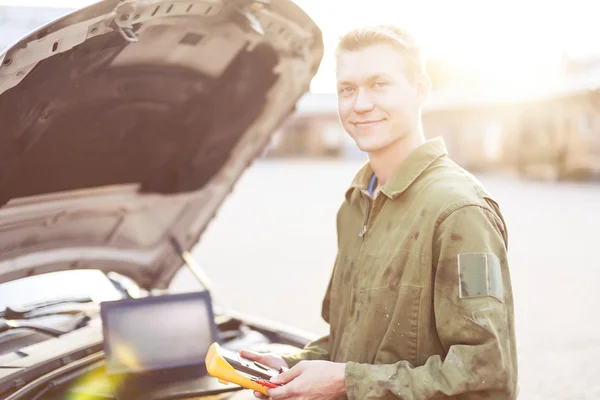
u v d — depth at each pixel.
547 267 8.48
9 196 2.15
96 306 2.51
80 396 1.95
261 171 29.02
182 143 2.46
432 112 28.08
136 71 1.98
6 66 1.50
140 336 2.10
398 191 1.55
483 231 1.40
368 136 1.57
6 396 1.82
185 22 1.86
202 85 2.21
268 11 1.90
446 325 1.40
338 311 1.77
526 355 5.18
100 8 1.57
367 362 1.54
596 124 20.25
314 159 39.03
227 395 2.02
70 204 2.40
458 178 1.50
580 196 16.61
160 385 2.02
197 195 2.71
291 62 2.15
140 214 2.68
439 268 1.41
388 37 1.53
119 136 2.25
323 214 14.69
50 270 2.52
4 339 2.14
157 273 2.94
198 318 2.21
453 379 1.35
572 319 6.14
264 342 2.54
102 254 2.67
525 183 20.50
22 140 1.94
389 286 1.51
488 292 1.36
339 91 1.62
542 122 22.25
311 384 1.47
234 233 12.03
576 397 4.35
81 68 1.80
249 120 2.41
